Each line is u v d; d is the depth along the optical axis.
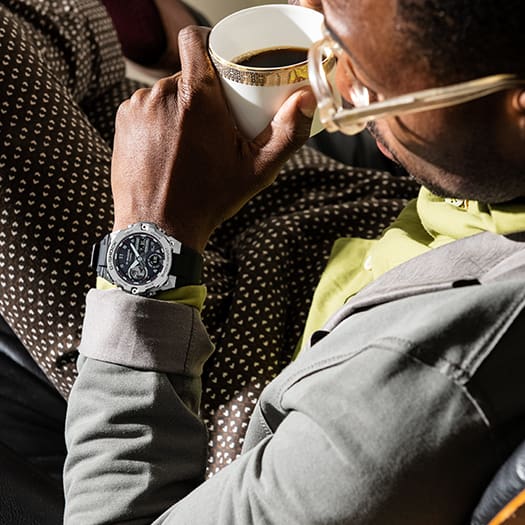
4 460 0.97
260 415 0.80
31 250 1.01
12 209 1.02
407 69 0.57
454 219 0.79
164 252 0.83
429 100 0.56
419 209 0.85
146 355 0.81
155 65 1.59
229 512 0.67
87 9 1.32
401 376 0.61
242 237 1.16
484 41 0.54
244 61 0.81
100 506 0.79
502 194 0.63
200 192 0.84
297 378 0.69
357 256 1.04
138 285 0.83
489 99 0.57
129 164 0.85
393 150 0.65
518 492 0.57
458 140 0.59
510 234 0.68
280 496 0.63
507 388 0.60
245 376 1.01
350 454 0.61
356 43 0.58
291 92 0.79
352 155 1.38
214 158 0.83
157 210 0.84
